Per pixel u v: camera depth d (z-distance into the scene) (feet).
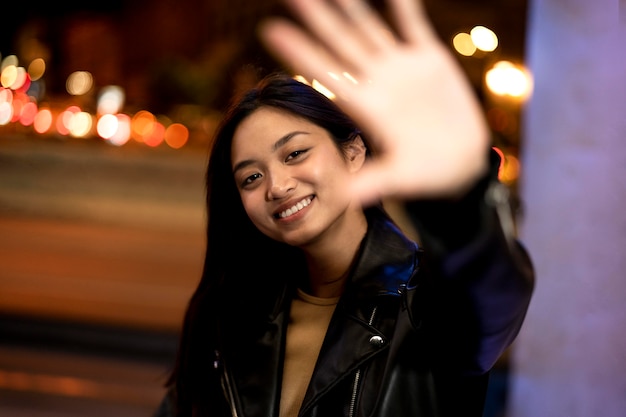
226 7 64.39
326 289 6.22
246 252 6.53
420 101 3.53
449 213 3.92
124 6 81.76
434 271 4.17
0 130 48.16
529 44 7.91
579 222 6.82
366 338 5.71
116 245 31.32
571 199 6.89
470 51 49.55
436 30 56.65
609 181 6.66
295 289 6.38
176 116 55.31
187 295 24.23
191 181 40.22
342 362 5.69
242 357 6.25
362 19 3.52
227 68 54.95
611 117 6.68
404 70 3.52
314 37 3.50
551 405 7.04
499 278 4.17
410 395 5.47
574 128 6.93
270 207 5.81
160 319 21.89
